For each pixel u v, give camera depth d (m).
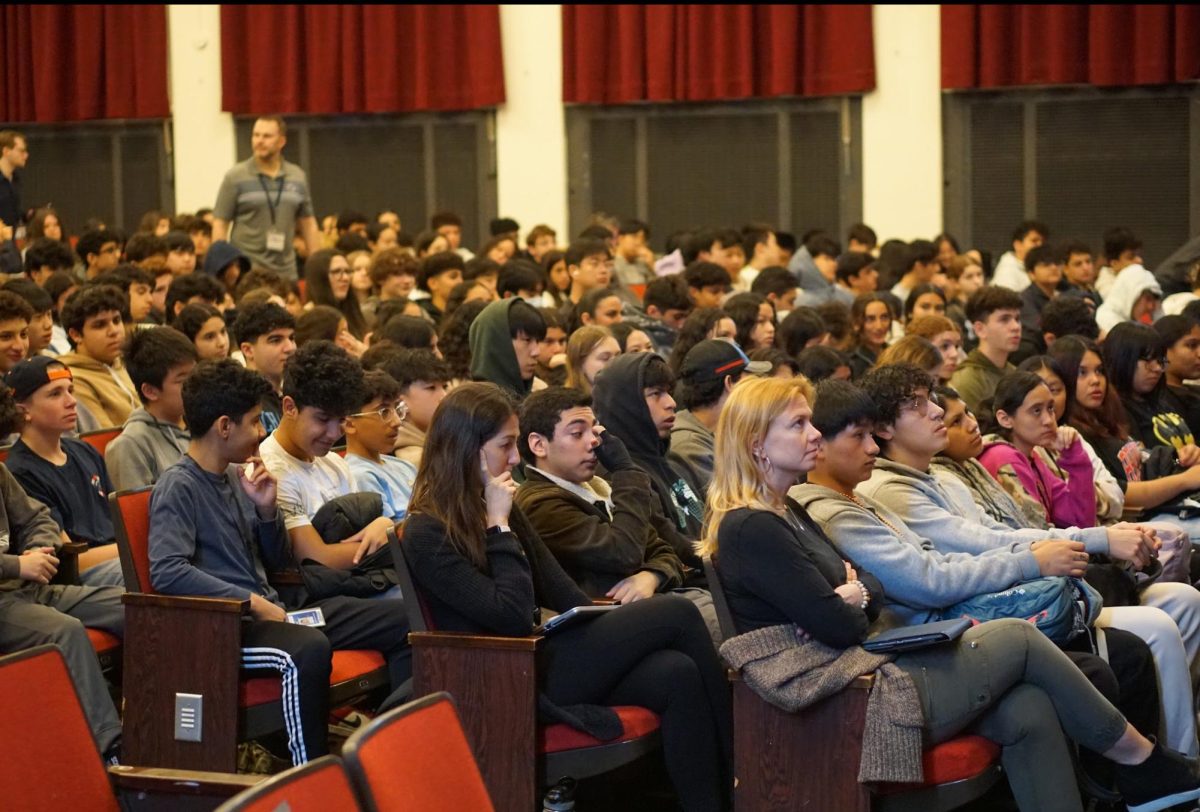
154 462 3.91
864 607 3.02
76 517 3.84
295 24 10.61
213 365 3.39
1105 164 9.67
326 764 1.85
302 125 10.94
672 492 3.97
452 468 3.06
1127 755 3.08
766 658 2.93
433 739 2.05
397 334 5.14
